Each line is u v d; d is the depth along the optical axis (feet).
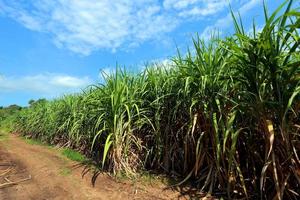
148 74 16.19
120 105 15.55
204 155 11.91
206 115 11.31
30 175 17.24
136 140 16.20
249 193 11.00
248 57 9.53
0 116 78.84
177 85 13.89
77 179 15.31
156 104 15.20
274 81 8.95
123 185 13.79
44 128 33.04
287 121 9.20
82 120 21.06
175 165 14.65
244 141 11.04
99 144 18.74
